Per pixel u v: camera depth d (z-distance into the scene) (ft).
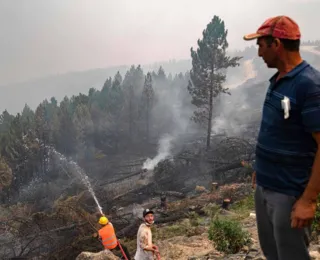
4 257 52.34
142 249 18.33
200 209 61.52
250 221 38.04
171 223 61.87
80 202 80.43
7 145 192.54
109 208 94.53
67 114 245.65
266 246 6.63
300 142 5.46
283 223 5.68
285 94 5.49
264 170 5.92
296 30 5.58
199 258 23.22
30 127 216.95
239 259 18.72
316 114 5.09
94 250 49.08
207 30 161.27
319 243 18.79
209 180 117.80
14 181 178.09
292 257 5.78
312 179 5.21
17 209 104.88
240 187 73.56
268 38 5.69
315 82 5.20
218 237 22.77
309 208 5.27
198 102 168.04
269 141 5.78
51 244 52.60
